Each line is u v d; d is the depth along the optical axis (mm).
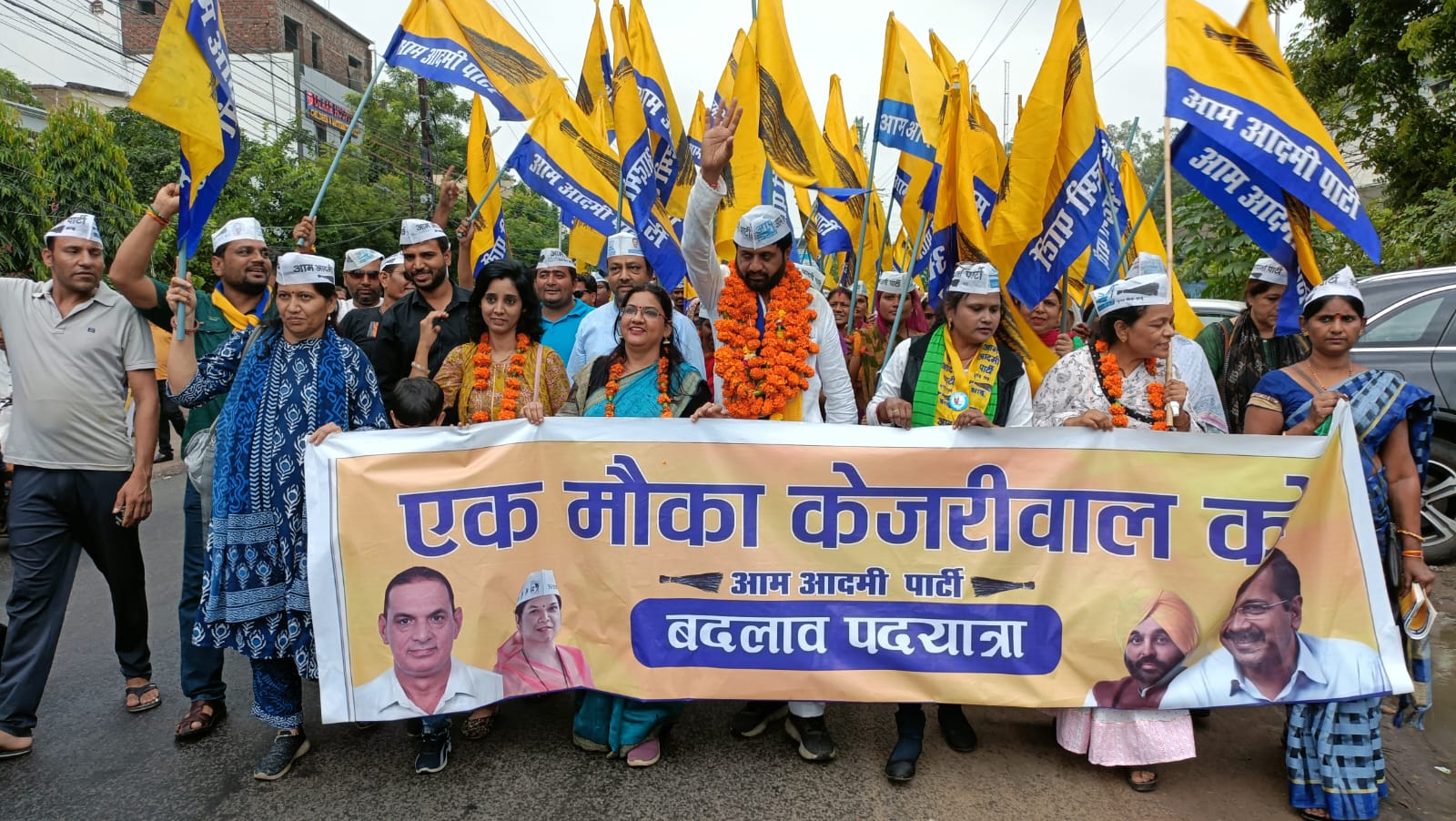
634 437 3209
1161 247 5133
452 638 3176
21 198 12906
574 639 3240
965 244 3525
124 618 3744
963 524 3137
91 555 3686
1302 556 2996
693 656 3213
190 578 3520
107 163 14617
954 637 3141
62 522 3508
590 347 4520
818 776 3203
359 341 4621
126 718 3715
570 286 5070
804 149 4875
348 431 3215
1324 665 2941
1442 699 3805
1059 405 3332
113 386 3584
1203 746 3441
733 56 5516
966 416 3100
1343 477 2963
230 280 3916
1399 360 5480
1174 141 3582
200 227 3514
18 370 3459
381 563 3127
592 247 6598
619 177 4938
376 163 26375
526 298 3611
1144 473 3068
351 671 3109
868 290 6672
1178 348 3434
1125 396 3240
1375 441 3012
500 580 3221
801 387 3408
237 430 3113
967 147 3535
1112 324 3221
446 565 3174
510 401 3525
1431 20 8945
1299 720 2959
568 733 3578
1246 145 3223
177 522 7551
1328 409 2945
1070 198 3650
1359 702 2906
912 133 4828
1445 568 5461
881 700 3137
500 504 3215
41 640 3432
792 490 3182
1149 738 3051
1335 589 2969
